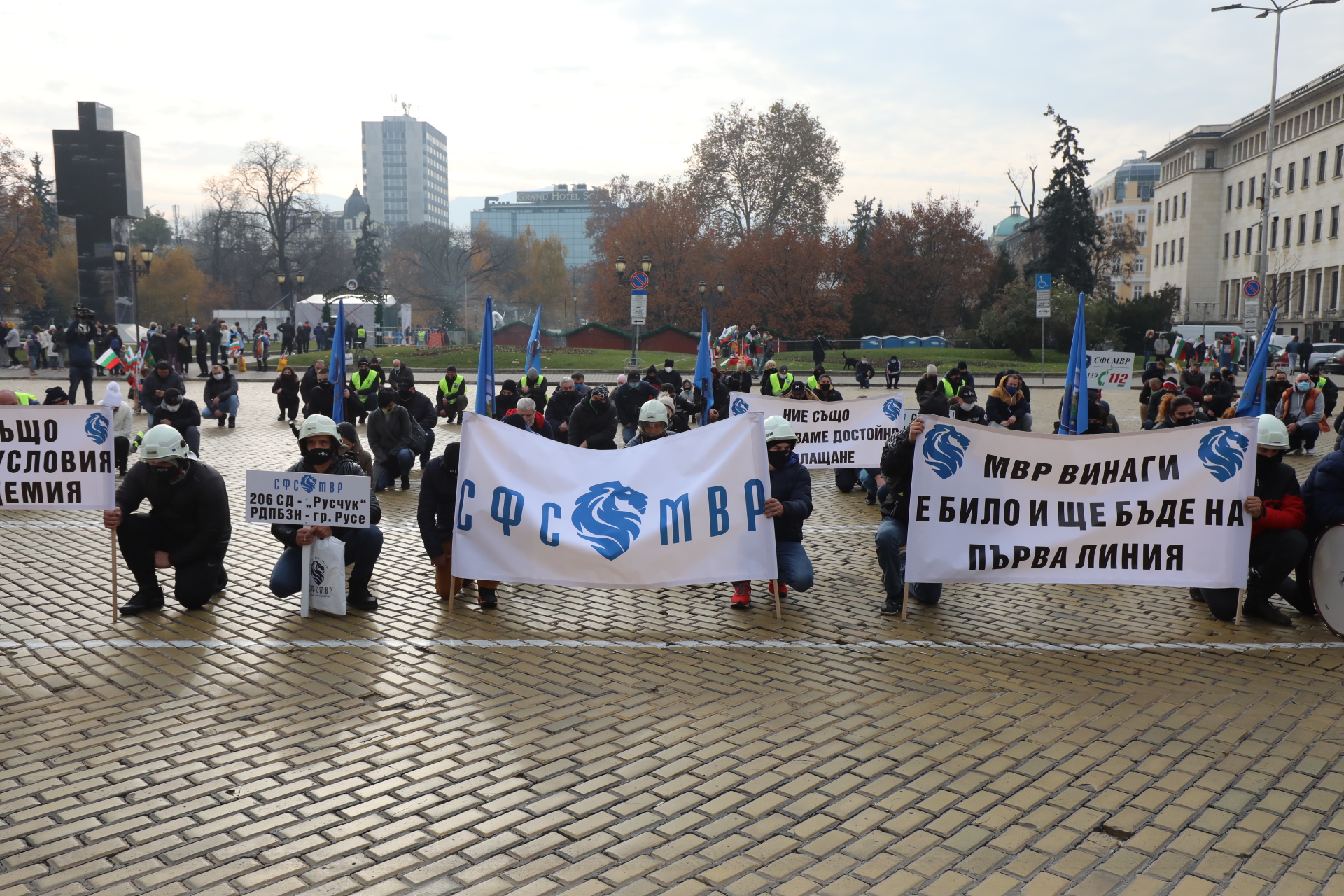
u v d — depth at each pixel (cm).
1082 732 556
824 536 1107
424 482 816
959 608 816
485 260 10088
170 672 642
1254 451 750
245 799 472
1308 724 568
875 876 409
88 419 764
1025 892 397
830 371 4372
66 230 9000
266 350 4009
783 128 6938
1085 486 763
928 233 6588
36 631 727
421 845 432
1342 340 5809
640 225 6838
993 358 4938
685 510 782
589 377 3881
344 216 18500
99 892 394
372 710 582
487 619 770
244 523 1116
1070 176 5912
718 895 395
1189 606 825
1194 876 410
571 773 502
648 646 706
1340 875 411
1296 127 6825
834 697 608
